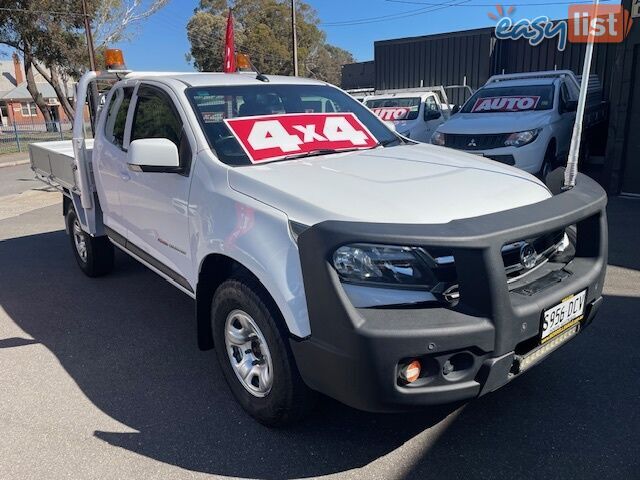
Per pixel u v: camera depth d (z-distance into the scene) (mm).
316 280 2422
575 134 3105
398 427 3029
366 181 2908
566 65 17984
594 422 2996
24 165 21234
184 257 3498
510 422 3025
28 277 5953
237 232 2857
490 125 8289
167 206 3604
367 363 2318
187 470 2752
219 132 3441
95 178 4895
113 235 4777
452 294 2467
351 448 2871
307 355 2535
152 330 4461
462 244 2301
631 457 2713
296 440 2949
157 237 3855
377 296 2428
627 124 8367
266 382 2918
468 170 3191
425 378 2412
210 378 3660
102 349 4148
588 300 2881
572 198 2820
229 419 3170
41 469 2787
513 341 2453
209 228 3092
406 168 3191
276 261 2615
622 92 8281
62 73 32969
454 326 2318
